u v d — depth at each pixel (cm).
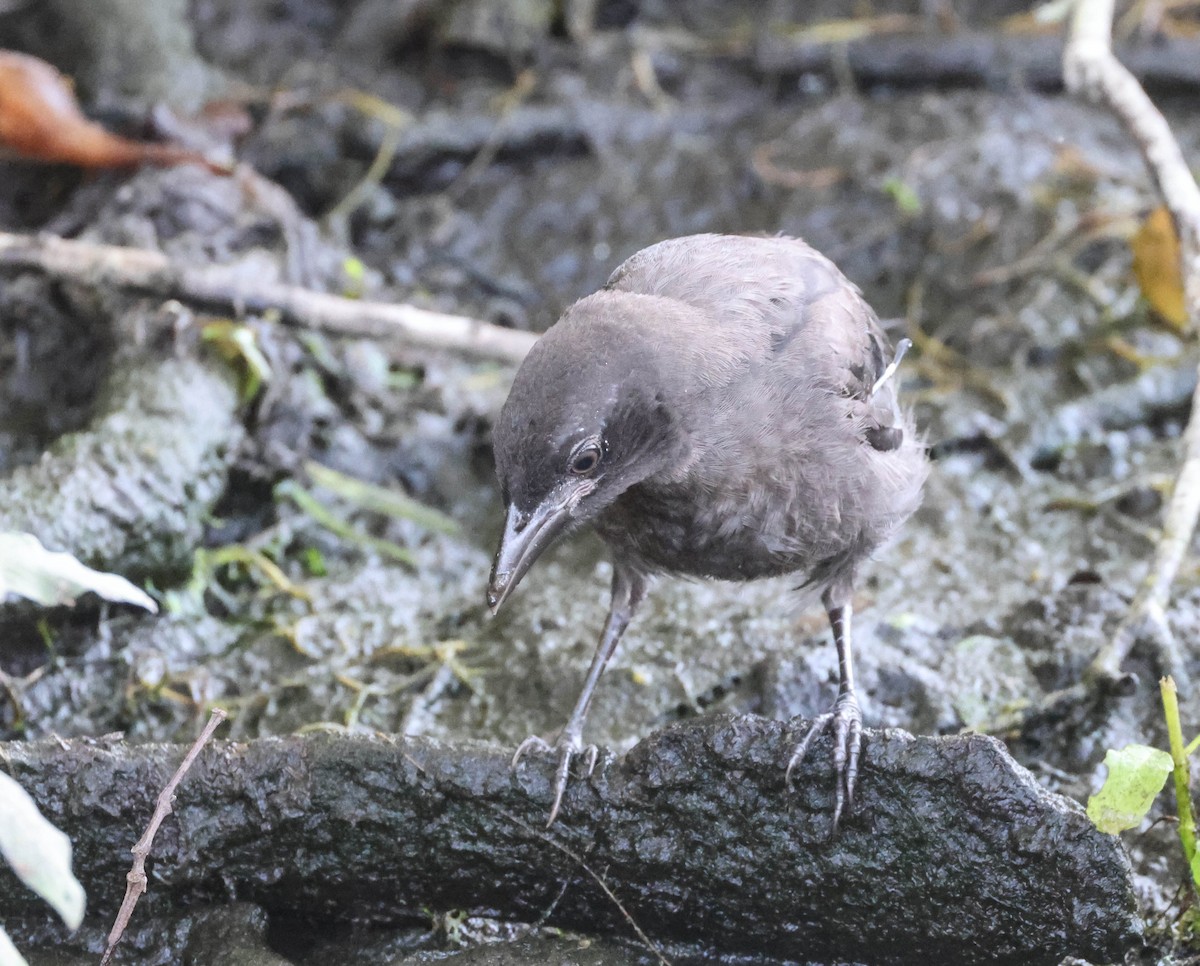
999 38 1586
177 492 1127
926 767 776
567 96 1566
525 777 821
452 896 862
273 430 1227
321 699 1039
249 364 1208
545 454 789
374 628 1103
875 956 838
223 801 830
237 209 1335
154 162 1355
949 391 1285
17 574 647
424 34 1656
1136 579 1095
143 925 838
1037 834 762
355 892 859
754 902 831
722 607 1094
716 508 850
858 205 1462
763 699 1004
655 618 1084
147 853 761
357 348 1295
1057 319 1343
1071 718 978
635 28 1683
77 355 1266
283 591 1138
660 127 1546
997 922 794
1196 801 908
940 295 1391
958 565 1127
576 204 1488
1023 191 1454
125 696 1040
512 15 1627
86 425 1185
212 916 836
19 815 586
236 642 1102
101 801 824
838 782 792
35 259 1196
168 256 1241
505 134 1528
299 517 1188
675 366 809
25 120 1329
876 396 916
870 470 875
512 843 835
